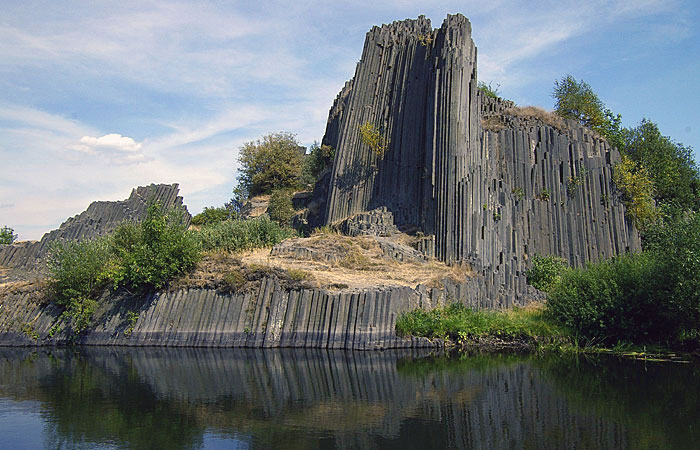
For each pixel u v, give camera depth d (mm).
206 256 36531
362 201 49469
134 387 23688
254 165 71875
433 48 48312
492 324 32125
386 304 30594
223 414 19391
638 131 65875
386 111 50688
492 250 42469
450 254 40625
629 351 29328
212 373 25781
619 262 33062
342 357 28344
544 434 16734
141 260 35562
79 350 34750
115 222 52469
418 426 17594
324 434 17109
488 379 23594
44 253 50219
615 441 16078
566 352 29766
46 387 24328
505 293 38188
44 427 18656
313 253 38438
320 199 58281
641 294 30609
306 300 31672
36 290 39906
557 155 50688
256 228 44844
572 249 49156
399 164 47812
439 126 44094
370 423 17969
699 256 28250
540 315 34625
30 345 37656
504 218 44750
